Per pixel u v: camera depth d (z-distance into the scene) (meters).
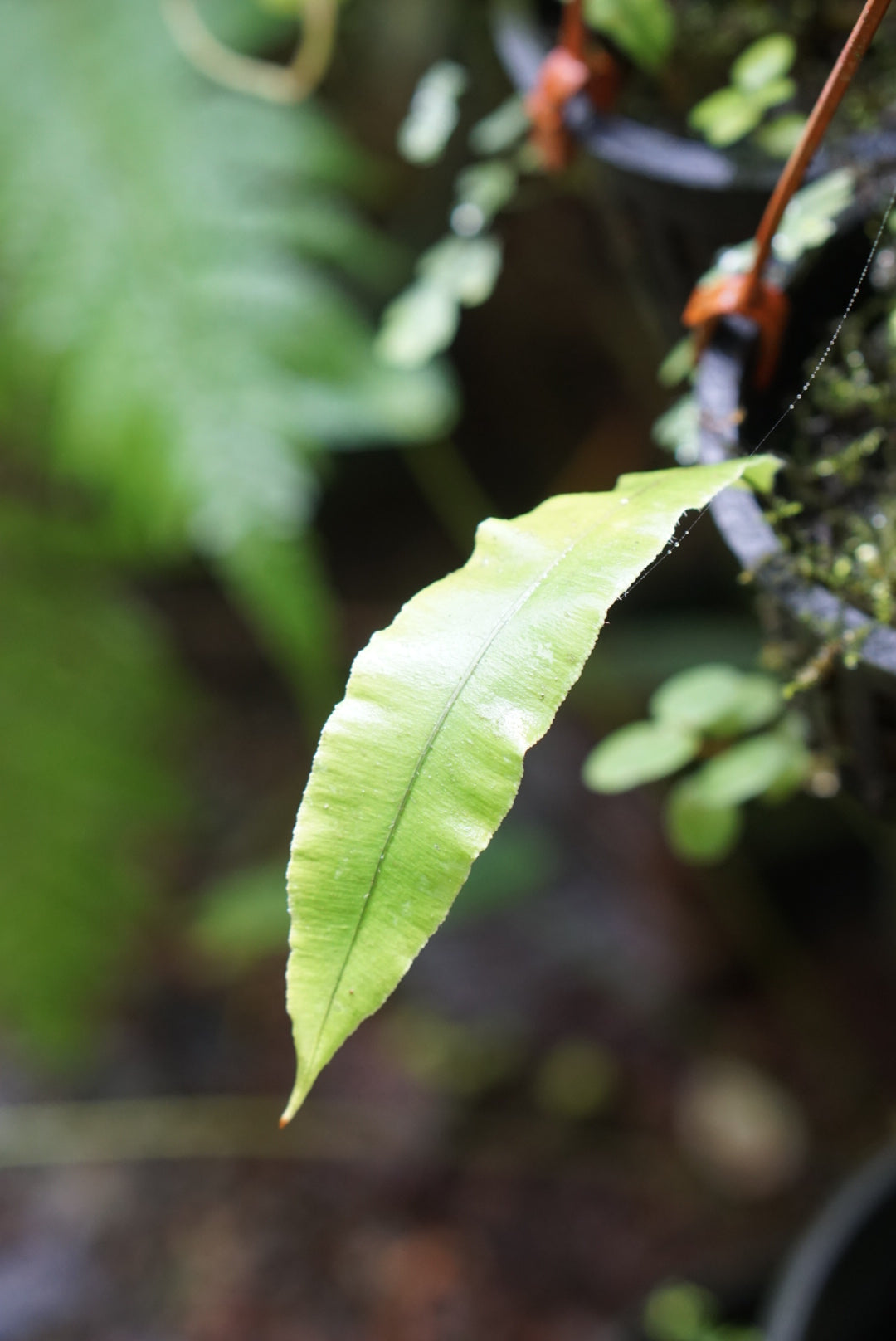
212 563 1.79
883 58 0.72
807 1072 1.46
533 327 1.69
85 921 1.32
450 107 0.78
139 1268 1.36
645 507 0.60
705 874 1.53
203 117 1.08
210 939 1.28
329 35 0.82
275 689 1.87
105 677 1.34
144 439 1.05
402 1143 1.44
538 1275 1.33
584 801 1.66
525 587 0.60
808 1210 1.35
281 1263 1.36
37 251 1.07
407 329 0.76
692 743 0.71
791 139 0.69
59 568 1.32
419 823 0.58
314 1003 0.58
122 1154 1.45
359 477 1.91
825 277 0.67
